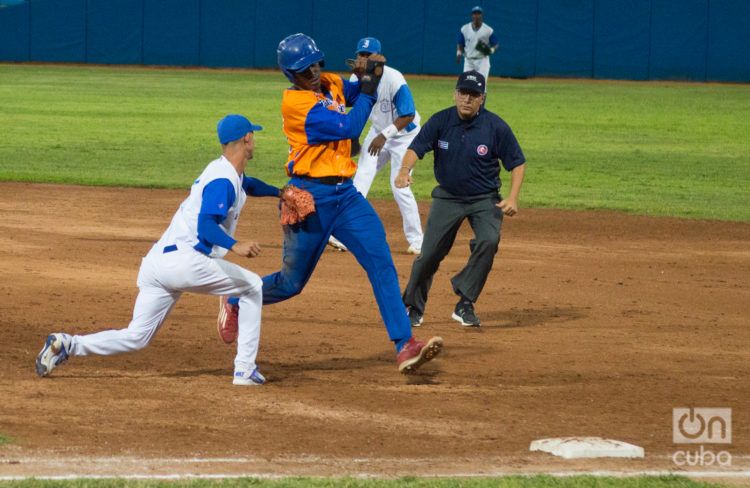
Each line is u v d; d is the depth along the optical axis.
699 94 107.62
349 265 35.97
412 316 27.81
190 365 23.33
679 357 25.06
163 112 85.38
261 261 35.62
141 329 21.34
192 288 20.94
